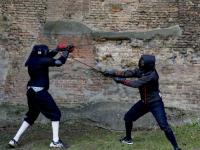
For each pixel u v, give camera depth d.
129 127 4.64
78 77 6.04
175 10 5.90
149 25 5.93
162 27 5.91
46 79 4.48
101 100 6.02
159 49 5.93
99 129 5.61
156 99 4.31
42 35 6.00
